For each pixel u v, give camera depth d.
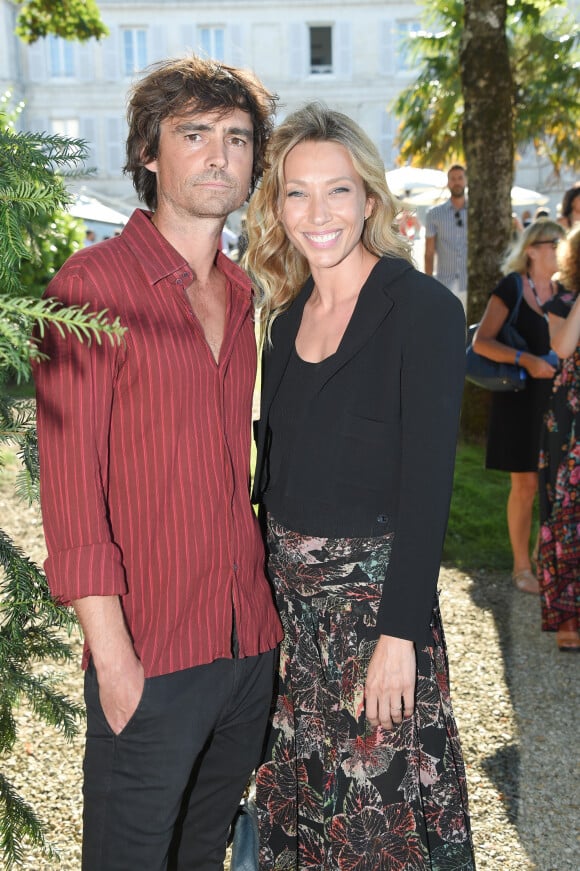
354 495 1.69
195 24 27.05
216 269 1.68
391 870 1.71
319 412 1.72
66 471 1.41
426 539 1.61
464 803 1.77
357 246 1.81
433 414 1.61
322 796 1.80
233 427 1.63
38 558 4.46
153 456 1.50
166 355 1.48
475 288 6.33
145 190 1.73
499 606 3.91
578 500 3.35
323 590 1.72
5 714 1.64
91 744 1.55
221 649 1.57
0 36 26.28
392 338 1.67
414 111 11.74
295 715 1.80
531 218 15.66
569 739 2.84
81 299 1.44
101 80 27.00
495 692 3.16
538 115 10.75
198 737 1.57
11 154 1.41
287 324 1.88
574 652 3.44
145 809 1.54
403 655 1.63
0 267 1.39
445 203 8.13
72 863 2.22
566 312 3.32
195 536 1.54
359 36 27.20
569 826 2.41
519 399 3.86
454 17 11.05
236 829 1.98
